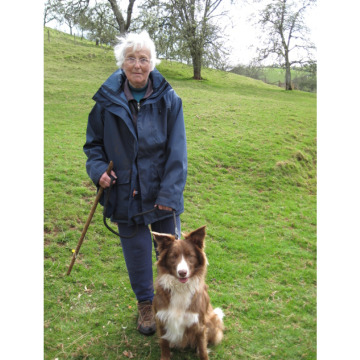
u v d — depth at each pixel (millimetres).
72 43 35500
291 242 6195
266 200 7977
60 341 3707
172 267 3205
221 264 5281
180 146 3465
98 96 3369
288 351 3625
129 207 3457
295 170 9742
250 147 10719
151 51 3326
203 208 7203
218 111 15039
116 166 3457
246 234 6367
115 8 26062
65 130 11719
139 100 3404
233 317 4121
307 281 4992
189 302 3246
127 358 3498
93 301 4348
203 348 3328
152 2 25500
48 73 22500
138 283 3752
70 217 6059
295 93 28203
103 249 5422
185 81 26438
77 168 8062
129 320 4035
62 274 4762
